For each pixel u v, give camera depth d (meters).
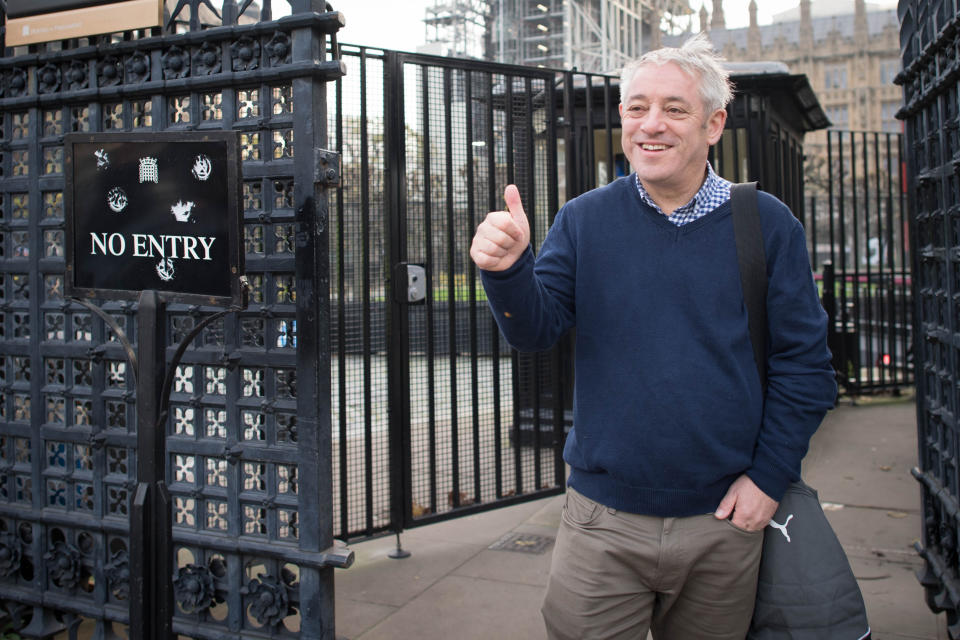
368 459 3.73
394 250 3.81
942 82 2.58
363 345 3.72
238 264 2.04
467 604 3.31
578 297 1.79
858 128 70.94
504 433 4.61
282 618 2.61
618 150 6.62
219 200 2.07
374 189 3.78
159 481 2.11
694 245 1.71
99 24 2.70
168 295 2.13
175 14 2.67
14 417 3.02
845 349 8.11
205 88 2.60
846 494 4.91
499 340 4.25
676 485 1.70
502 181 4.36
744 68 5.96
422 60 3.88
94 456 2.81
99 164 2.24
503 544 4.06
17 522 3.02
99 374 2.80
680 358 1.67
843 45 70.94
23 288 3.01
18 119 2.99
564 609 1.80
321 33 2.49
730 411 1.67
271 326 2.58
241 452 2.62
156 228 2.17
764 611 1.72
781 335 1.71
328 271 2.52
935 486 2.92
